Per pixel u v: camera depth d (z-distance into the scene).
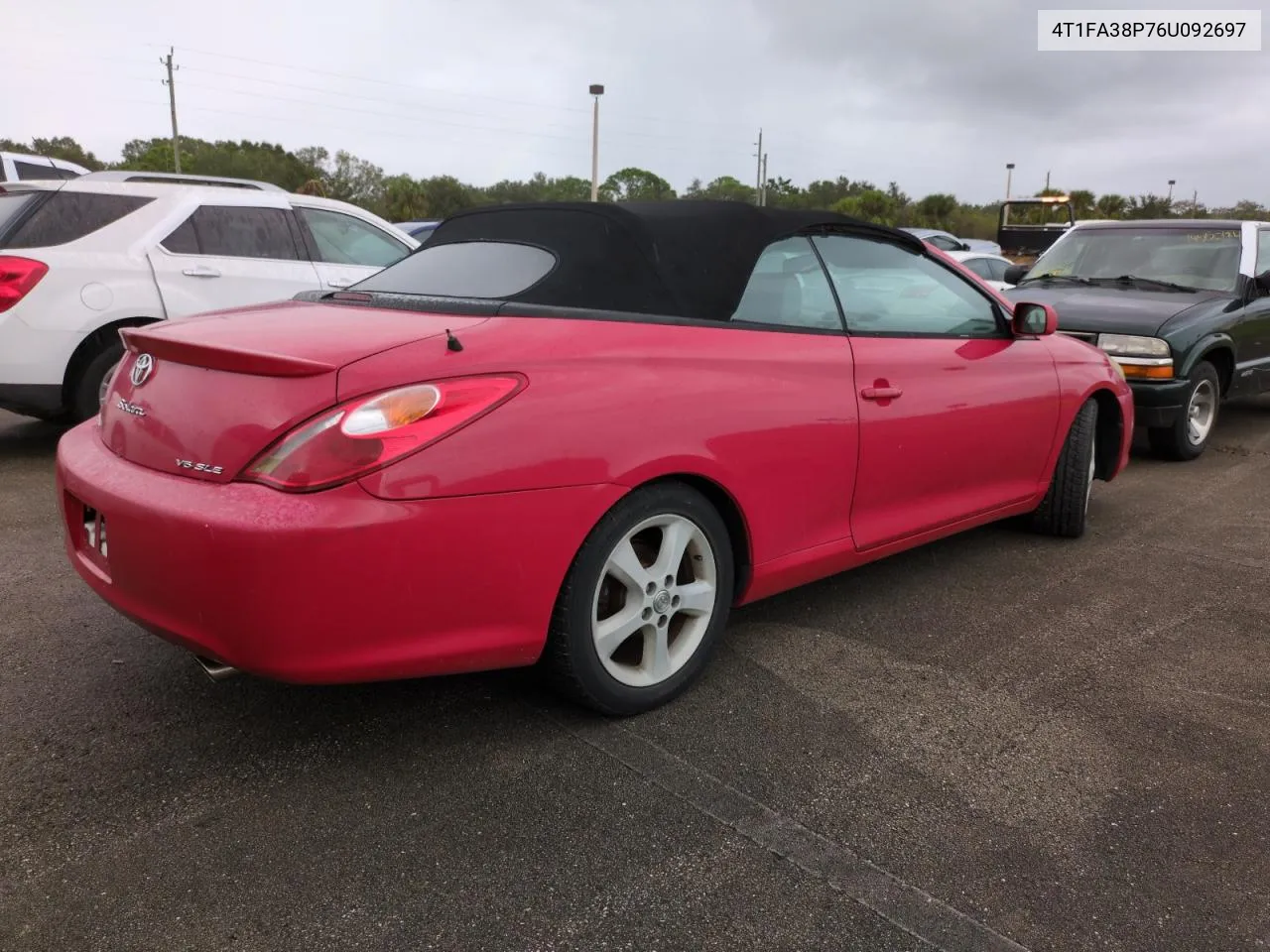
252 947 1.71
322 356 1.99
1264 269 6.95
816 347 2.90
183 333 2.23
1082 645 3.16
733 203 2.92
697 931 1.78
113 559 2.12
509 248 2.78
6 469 5.05
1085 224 7.67
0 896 1.81
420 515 1.98
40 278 4.90
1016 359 3.76
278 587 1.88
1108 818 2.17
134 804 2.12
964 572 3.86
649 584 2.47
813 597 3.55
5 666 2.76
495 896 1.85
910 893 1.90
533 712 2.58
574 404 2.23
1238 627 3.34
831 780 2.29
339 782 2.22
